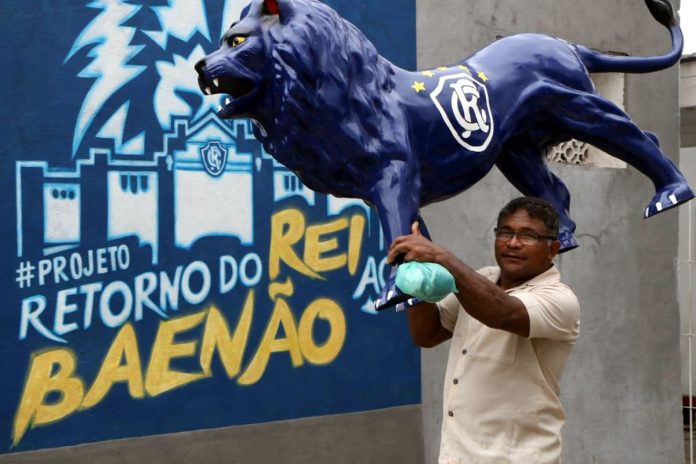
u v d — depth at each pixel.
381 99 2.08
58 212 3.80
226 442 4.20
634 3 5.84
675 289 6.01
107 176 3.91
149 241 4.02
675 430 6.00
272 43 1.95
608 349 5.66
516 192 5.20
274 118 2.01
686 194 2.38
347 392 4.57
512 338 2.41
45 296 3.76
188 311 4.11
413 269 1.94
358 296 4.62
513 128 2.34
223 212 4.21
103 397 3.89
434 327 2.67
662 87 5.96
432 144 2.18
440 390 4.89
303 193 4.45
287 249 4.39
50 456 3.76
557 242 2.48
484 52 2.39
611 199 5.66
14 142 3.71
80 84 3.86
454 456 2.46
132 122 3.98
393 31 4.73
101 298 3.89
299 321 4.43
